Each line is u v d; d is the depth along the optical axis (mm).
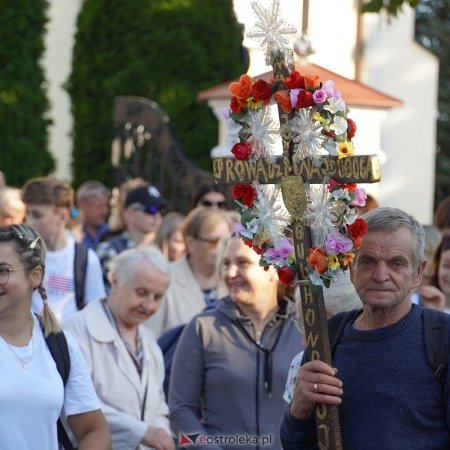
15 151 28984
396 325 7969
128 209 17547
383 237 7852
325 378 7762
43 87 29391
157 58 27406
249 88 8055
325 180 7812
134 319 11539
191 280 14523
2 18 28797
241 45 27703
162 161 24344
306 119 7828
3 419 8805
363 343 8008
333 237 7734
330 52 29156
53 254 14258
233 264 11391
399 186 31500
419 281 8078
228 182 8109
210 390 11406
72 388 9312
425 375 7812
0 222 14359
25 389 8883
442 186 44125
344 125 7801
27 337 9133
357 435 7852
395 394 7809
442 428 7785
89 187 21172
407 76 31109
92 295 14422
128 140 25125
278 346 11406
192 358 11461
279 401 11336
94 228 21250
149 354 11719
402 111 31281
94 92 28031
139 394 11484
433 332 7902
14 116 28984
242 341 11414
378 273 7836
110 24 27812
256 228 8070
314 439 8172
